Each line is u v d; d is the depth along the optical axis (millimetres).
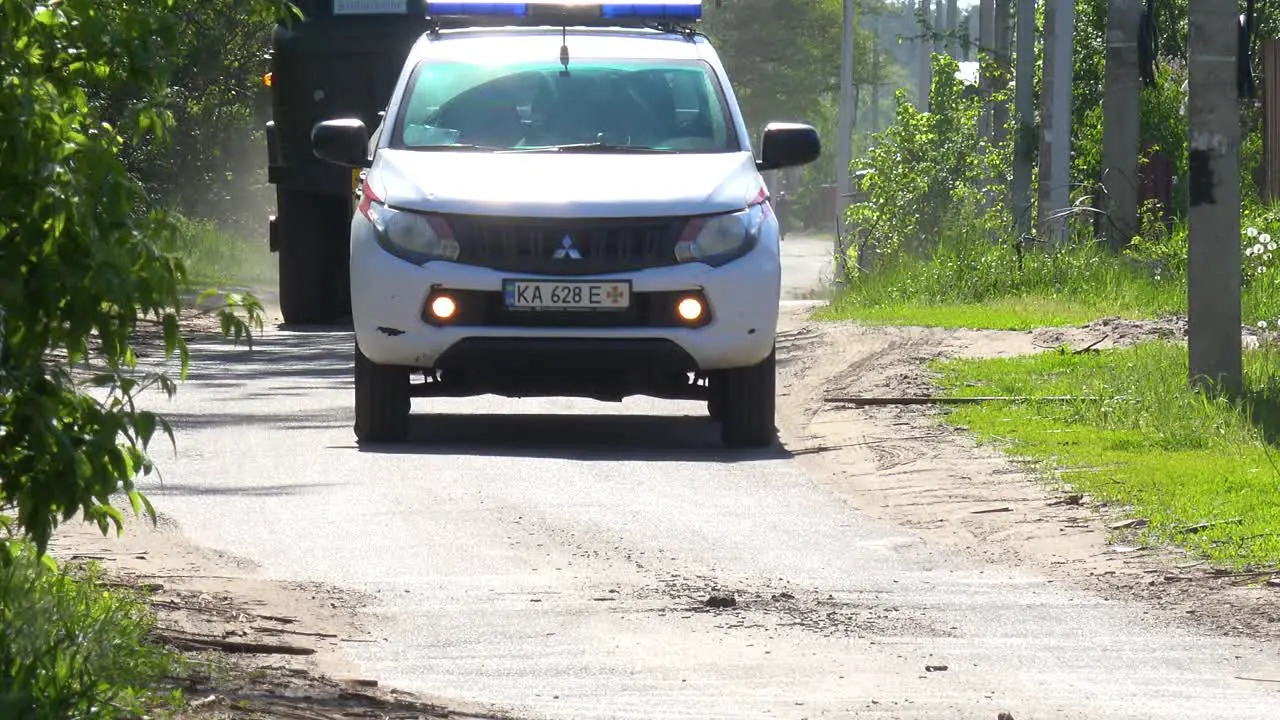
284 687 18297
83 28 16844
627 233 36812
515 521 30047
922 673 20797
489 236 36750
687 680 20422
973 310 64312
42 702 15062
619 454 37406
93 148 16281
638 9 43938
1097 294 68625
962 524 30016
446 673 20656
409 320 36781
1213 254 41719
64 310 16141
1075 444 37031
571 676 20578
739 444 38500
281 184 68250
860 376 48625
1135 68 79812
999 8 114250
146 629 19844
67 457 16422
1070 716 18750
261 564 26547
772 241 37719
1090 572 26359
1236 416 37500
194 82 118312
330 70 67375
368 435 38625
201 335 62906
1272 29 97125
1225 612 23781
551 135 39531
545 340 36656
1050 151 81500
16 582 18328
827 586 25656
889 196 92812
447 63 41156
